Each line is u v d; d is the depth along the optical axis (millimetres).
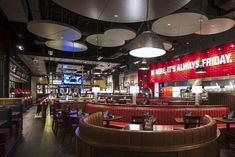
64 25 6078
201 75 9359
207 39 8773
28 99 16516
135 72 17750
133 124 4488
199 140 2510
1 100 7465
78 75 17281
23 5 5648
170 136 2336
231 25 6188
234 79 9336
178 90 12891
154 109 6367
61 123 6457
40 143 5430
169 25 6004
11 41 10055
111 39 7953
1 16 7738
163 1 4535
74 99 13148
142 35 3680
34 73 21953
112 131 2422
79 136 2861
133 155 2285
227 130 5262
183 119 5496
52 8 8109
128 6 4820
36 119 10305
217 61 8477
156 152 2248
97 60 12688
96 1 4578
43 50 13391
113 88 22219
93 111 7426
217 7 6469
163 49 3627
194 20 5590
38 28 6254
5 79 9266
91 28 10273
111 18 5602
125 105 6758
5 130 4461
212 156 2654
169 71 12039
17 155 4402
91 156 2475
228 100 7086
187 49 10188
